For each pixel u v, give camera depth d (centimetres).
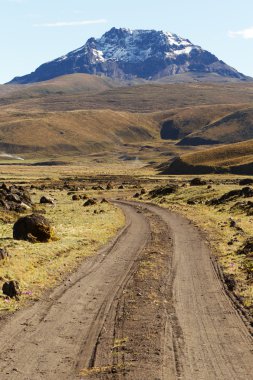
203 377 1427
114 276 2941
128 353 1623
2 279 2611
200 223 5881
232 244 4059
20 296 2384
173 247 4119
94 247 4138
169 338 1789
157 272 3052
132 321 2008
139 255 3728
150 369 1477
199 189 10431
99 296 2436
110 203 9544
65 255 3631
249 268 3014
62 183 17875
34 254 3447
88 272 3059
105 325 1952
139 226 5806
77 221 6328
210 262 3384
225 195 8088
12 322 1977
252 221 5494
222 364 1537
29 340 1764
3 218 6594
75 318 2052
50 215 7306
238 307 2238
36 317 2055
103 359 1572
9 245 3878
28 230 4316
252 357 1603
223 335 1839
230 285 2619
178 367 1502
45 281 2744
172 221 6291
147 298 2392
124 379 1398
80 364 1534
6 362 1549
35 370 1484
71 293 2492
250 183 10988
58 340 1767
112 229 5428
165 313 2134
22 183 17275
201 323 1992
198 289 2598
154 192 11581
